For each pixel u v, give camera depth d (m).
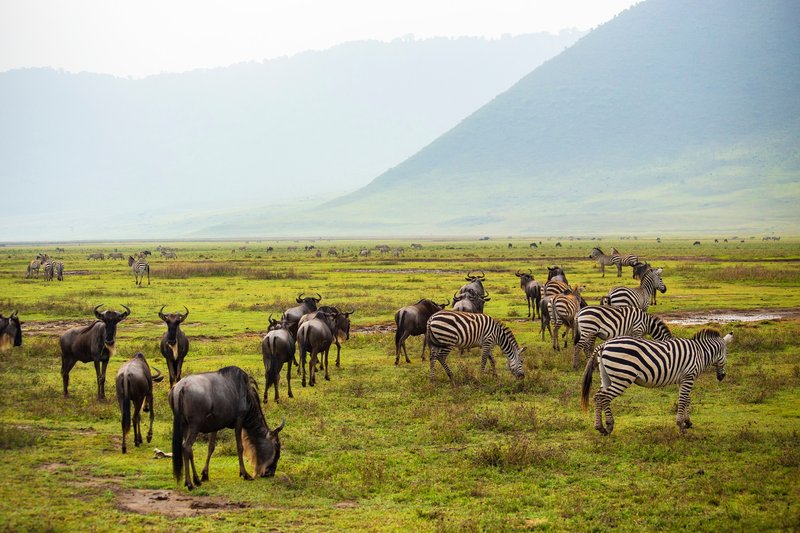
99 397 18.62
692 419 16.95
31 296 45.28
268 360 18.53
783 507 11.78
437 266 75.75
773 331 29.03
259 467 13.32
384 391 19.94
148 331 31.09
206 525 11.09
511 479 13.31
